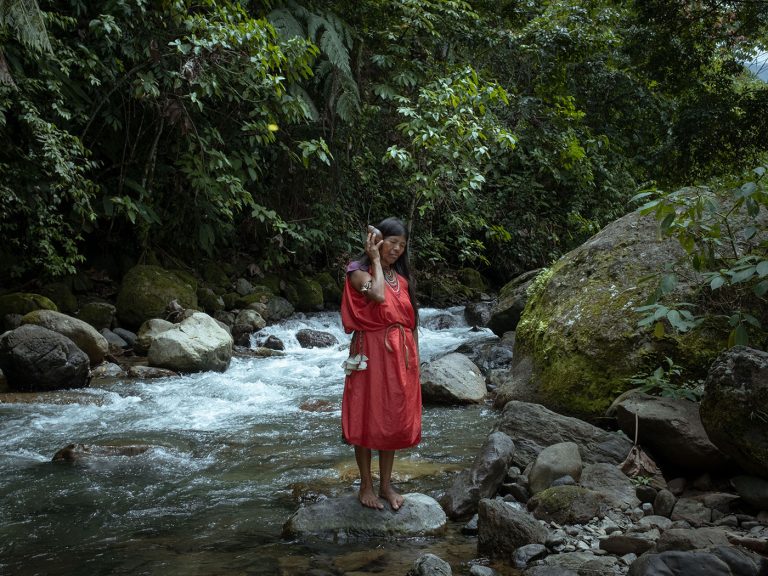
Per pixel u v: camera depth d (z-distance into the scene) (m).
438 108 9.77
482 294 13.66
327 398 6.49
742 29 11.66
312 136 11.78
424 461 4.39
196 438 5.05
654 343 4.69
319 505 3.32
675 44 12.32
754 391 3.11
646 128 14.99
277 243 11.87
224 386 6.98
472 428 5.29
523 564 2.78
